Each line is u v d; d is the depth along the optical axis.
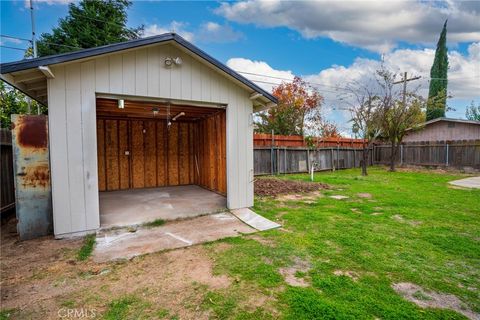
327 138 13.19
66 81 3.82
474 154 11.45
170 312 2.07
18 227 3.80
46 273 2.76
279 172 11.35
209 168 7.81
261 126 16.55
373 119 11.69
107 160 8.09
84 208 3.99
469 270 2.77
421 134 15.39
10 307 2.16
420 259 3.03
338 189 7.67
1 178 4.77
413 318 1.97
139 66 4.30
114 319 1.99
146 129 8.68
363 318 1.96
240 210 5.30
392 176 10.61
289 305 2.13
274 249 3.32
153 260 3.05
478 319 1.97
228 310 2.08
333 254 3.16
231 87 5.23
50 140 3.76
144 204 5.89
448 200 6.10
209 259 3.05
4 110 10.11
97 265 2.94
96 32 13.11
